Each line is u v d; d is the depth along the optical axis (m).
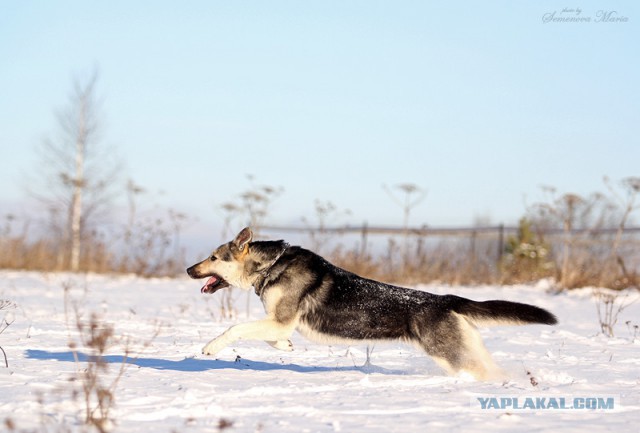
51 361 8.02
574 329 12.59
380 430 5.37
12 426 4.90
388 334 7.69
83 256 25.48
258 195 21.19
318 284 7.91
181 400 6.20
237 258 8.30
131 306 14.96
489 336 11.62
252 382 7.30
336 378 7.68
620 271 19.73
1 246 25.56
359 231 25.27
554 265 21.23
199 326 11.77
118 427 5.29
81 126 29.41
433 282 21.33
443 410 6.12
